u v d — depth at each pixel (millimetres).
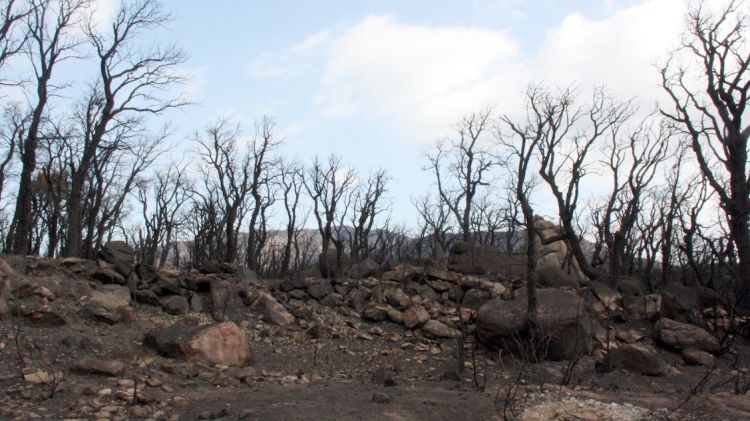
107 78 25969
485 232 42125
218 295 15852
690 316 16797
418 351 14633
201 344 11172
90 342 11336
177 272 16734
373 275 19984
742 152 20938
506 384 10641
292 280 17953
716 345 15148
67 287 14281
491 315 14195
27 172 22953
